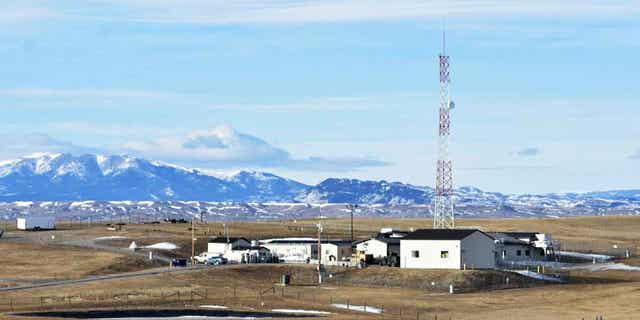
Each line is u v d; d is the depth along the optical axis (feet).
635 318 446.19
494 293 565.12
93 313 465.06
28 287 557.74
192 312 473.26
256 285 598.75
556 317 455.63
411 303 514.27
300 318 445.37
